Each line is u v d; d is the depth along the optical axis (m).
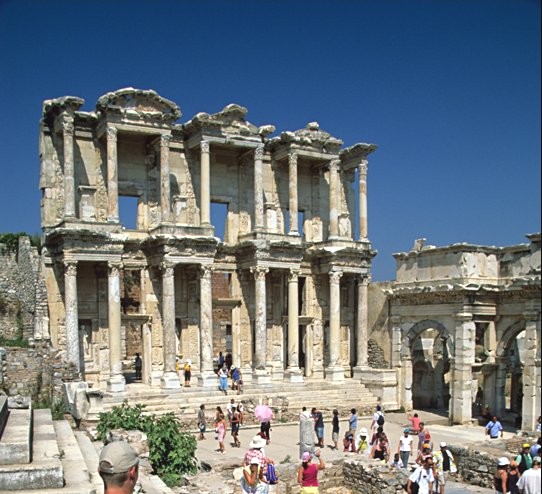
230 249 51.84
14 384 38.78
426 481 25.09
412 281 50.06
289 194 52.72
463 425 44.72
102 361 46.88
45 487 15.99
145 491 20.31
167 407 42.28
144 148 49.81
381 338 53.31
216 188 52.81
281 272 53.56
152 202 49.84
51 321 45.69
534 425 42.16
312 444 31.50
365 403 49.25
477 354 55.00
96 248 44.00
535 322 43.00
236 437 35.41
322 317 56.12
